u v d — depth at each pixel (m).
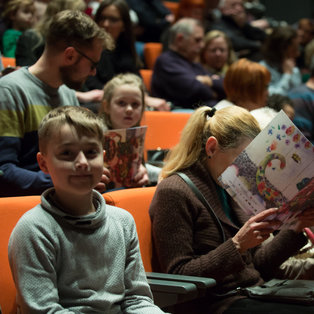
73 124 1.40
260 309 1.70
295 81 5.11
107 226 1.49
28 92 2.18
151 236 1.90
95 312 1.41
